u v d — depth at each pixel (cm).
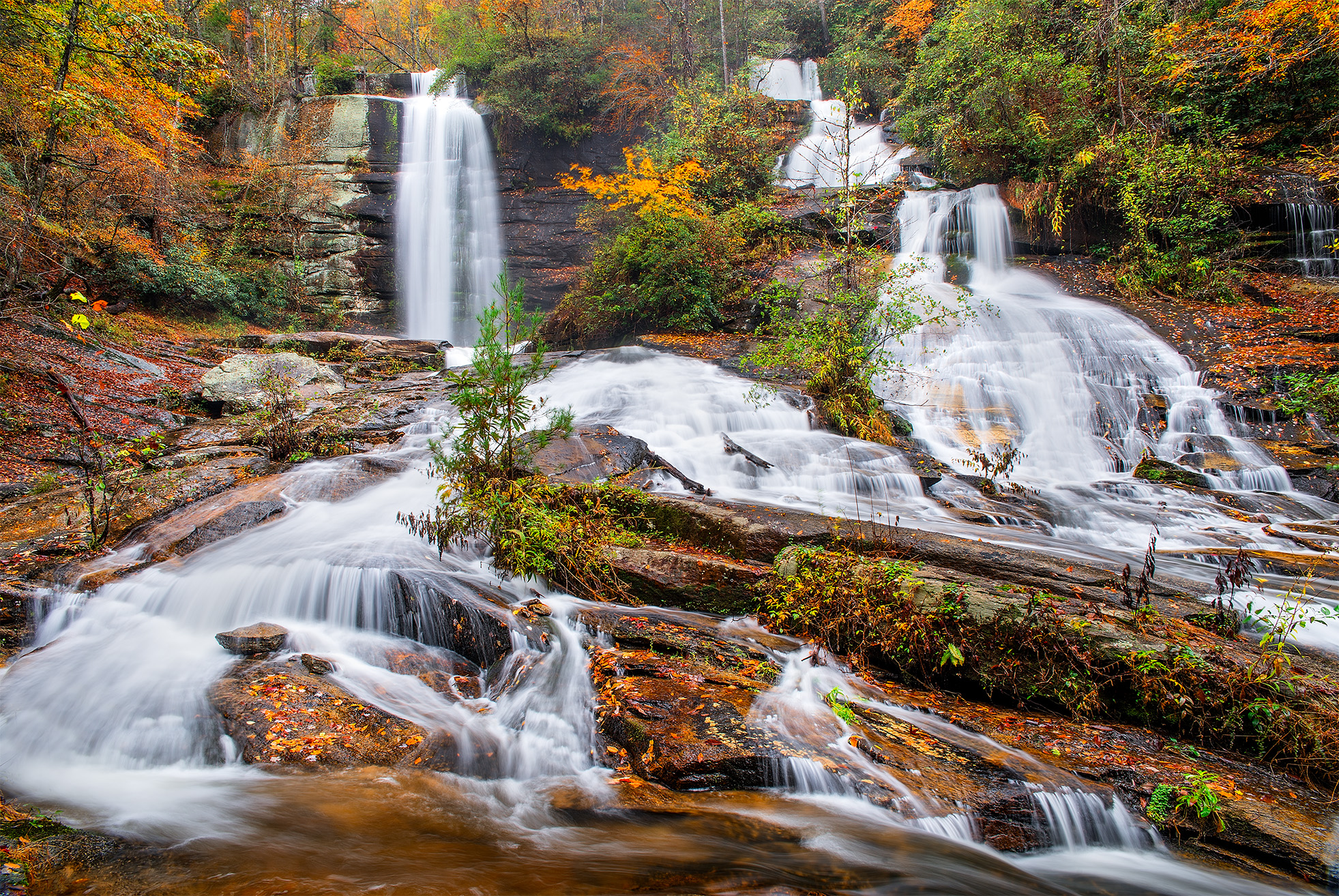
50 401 1106
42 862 315
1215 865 348
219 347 1728
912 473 912
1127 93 1705
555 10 2862
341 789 386
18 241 1382
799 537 628
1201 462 1009
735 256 1738
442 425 1018
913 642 502
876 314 1255
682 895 302
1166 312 1392
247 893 295
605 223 2091
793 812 365
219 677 488
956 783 377
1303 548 741
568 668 494
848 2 2881
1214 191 1517
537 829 358
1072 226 1652
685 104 2184
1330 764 384
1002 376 1229
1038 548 671
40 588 603
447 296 2580
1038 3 1812
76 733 441
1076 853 359
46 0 1247
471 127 2658
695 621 567
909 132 2105
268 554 643
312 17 3531
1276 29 1547
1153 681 436
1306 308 1327
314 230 2477
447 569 620
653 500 705
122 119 1544
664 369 1305
